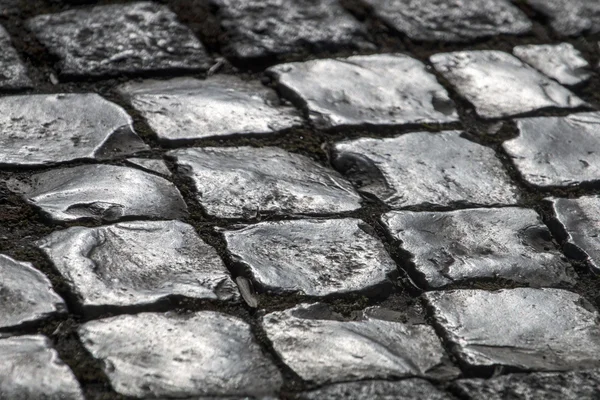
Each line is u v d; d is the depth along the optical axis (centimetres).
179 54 800
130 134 692
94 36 806
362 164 686
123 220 603
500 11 912
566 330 554
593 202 670
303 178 666
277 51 818
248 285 563
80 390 480
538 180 688
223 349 513
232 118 723
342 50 834
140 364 498
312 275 575
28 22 816
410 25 874
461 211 646
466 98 778
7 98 718
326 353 518
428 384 505
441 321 550
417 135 724
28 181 631
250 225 612
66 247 573
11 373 484
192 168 659
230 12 860
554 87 812
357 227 621
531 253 615
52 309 527
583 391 509
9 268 552
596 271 605
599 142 739
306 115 736
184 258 578
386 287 574
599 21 918
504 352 532
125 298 540
